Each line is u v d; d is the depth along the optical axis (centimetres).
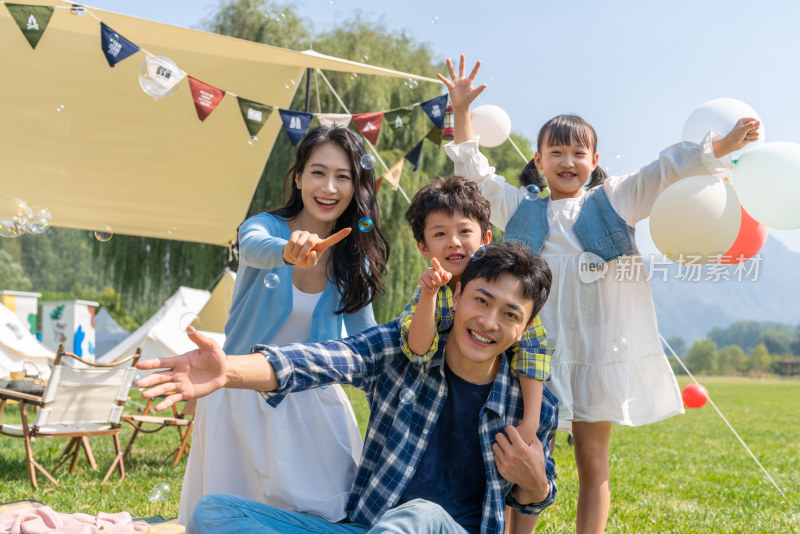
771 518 403
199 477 233
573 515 385
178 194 669
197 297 917
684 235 247
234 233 749
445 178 221
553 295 264
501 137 352
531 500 190
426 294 177
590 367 261
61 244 5153
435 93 1200
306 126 465
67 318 1373
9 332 880
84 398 466
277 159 1118
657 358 265
